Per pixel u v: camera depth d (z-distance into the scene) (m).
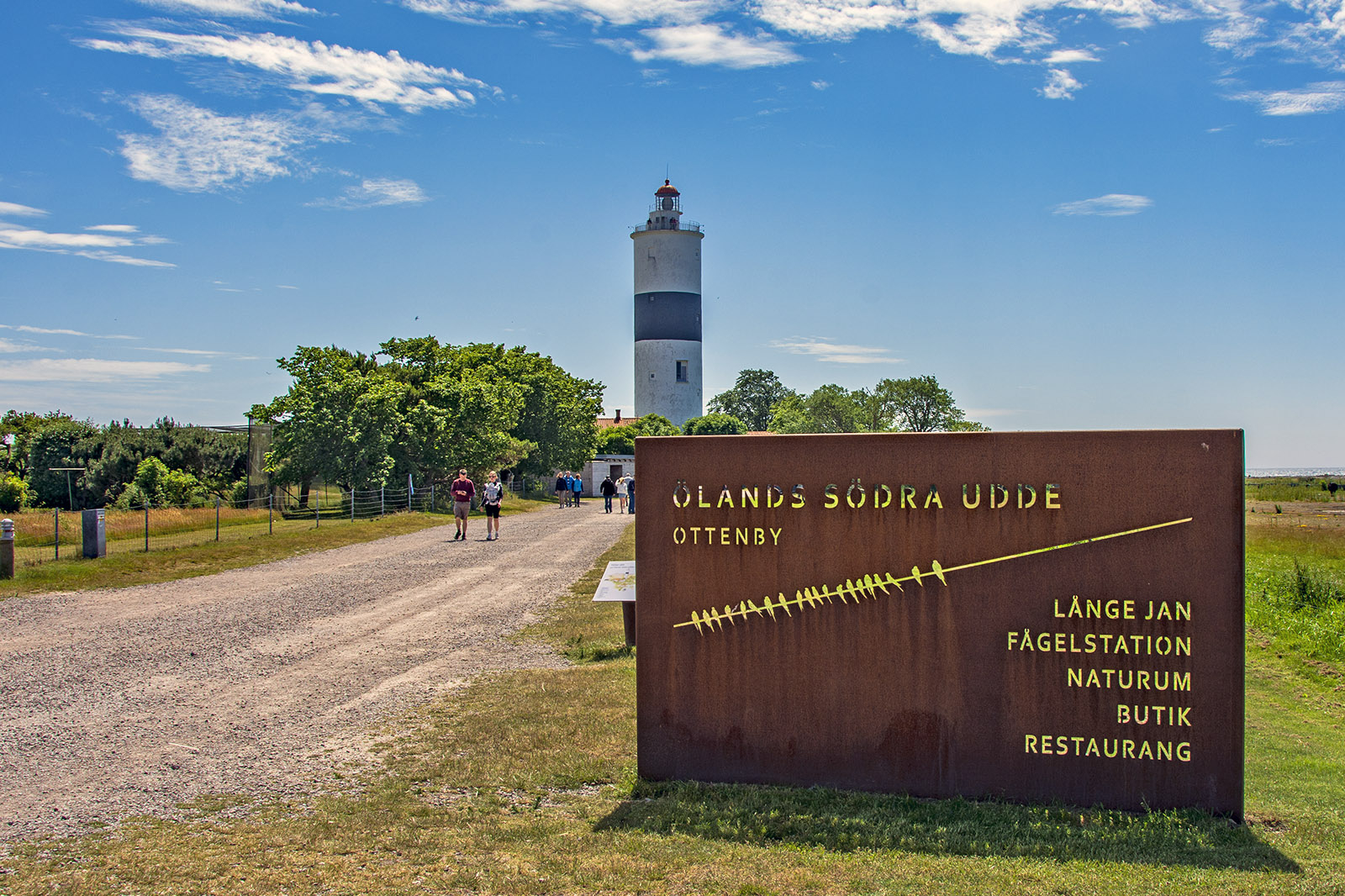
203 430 46.50
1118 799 6.69
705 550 7.21
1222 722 6.59
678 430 90.88
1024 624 6.79
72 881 5.36
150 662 11.45
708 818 6.41
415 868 5.56
